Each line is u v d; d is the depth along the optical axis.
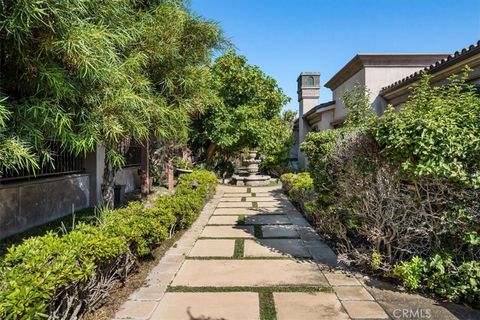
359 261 3.80
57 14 2.79
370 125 3.62
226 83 13.54
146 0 5.09
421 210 3.29
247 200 9.47
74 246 2.52
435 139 2.95
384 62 8.27
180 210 5.38
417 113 3.25
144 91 4.54
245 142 13.99
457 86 3.70
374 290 3.23
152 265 3.96
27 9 2.60
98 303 2.85
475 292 2.84
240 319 2.69
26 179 5.38
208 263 4.06
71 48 2.98
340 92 10.55
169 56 4.97
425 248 3.37
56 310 2.20
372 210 3.67
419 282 3.21
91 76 3.35
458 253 3.13
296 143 18.75
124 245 3.06
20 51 2.92
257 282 3.46
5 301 1.71
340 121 10.22
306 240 5.10
